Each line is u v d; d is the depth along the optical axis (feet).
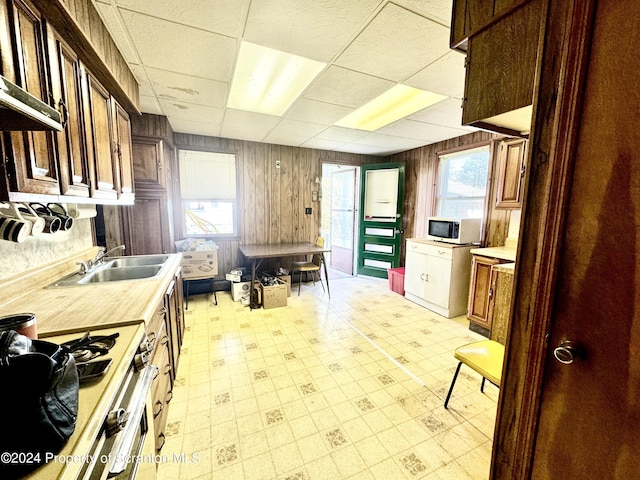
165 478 4.32
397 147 14.71
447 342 8.82
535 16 2.90
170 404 5.90
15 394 1.68
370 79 7.10
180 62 6.34
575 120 2.33
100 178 5.30
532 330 2.73
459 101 8.41
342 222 18.80
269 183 14.35
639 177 2.01
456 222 11.03
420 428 5.34
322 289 14.51
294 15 4.78
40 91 3.45
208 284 13.51
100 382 2.50
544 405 2.69
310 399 6.11
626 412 2.13
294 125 11.02
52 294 4.69
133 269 6.92
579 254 2.37
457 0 3.85
